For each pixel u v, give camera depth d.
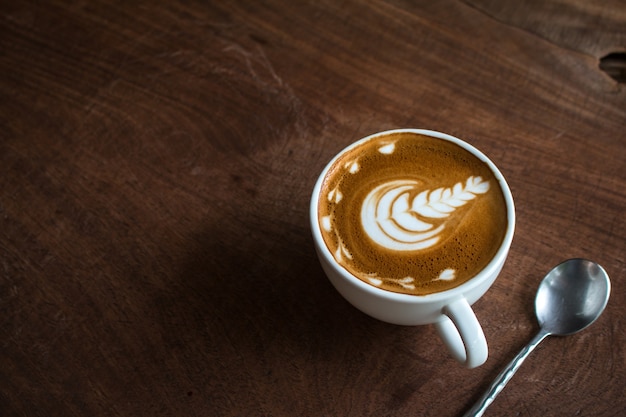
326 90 0.51
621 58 0.52
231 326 0.41
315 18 0.56
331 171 0.42
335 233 0.40
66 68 0.54
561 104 0.49
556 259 0.43
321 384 0.39
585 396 0.38
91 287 0.43
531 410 0.38
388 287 0.38
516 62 0.52
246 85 0.52
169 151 0.49
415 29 0.54
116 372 0.40
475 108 0.49
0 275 0.44
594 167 0.46
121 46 0.55
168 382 0.40
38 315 0.42
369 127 0.49
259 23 0.56
